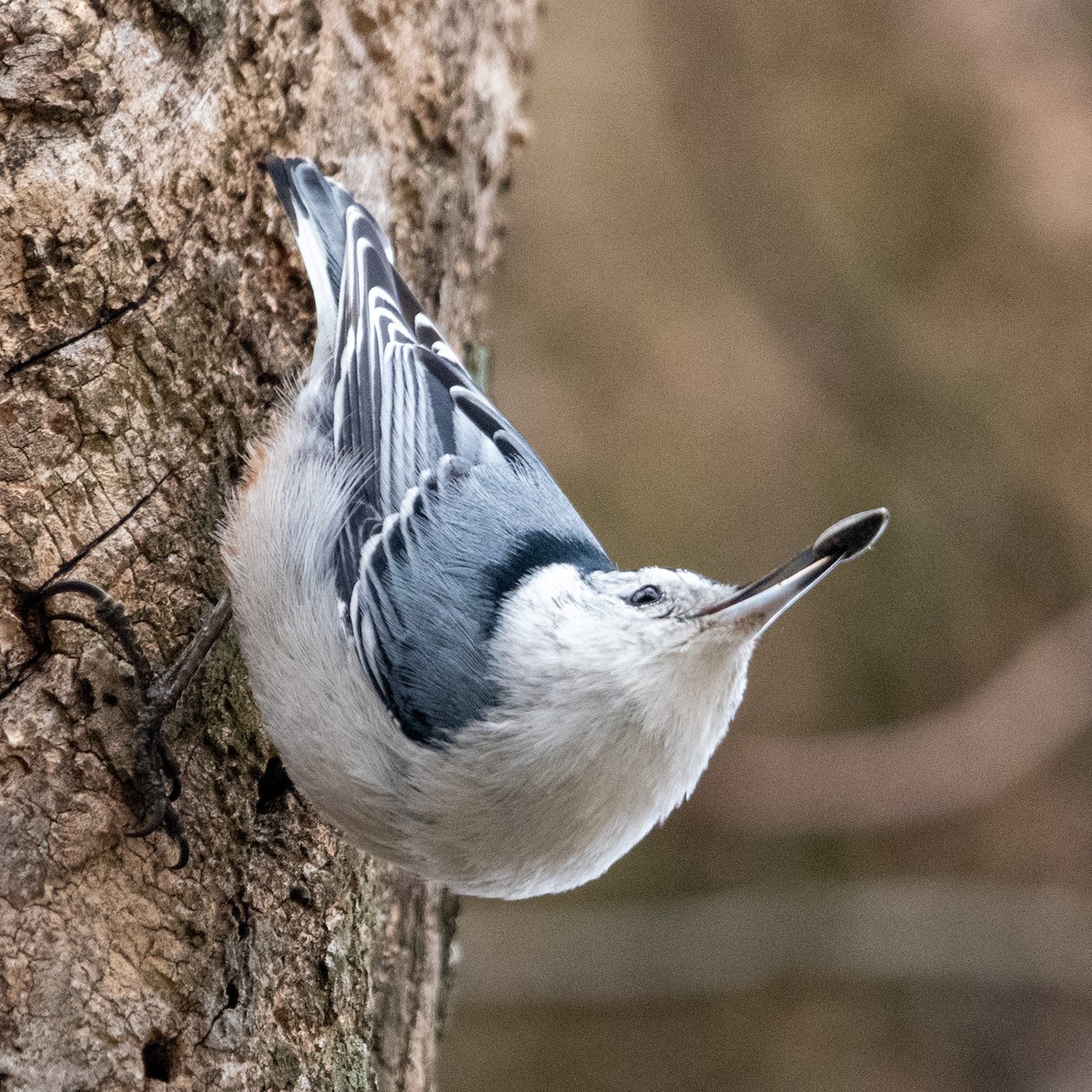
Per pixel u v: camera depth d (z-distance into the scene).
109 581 5.09
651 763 4.88
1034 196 14.20
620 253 14.23
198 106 5.49
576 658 4.82
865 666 13.67
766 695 13.52
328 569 5.18
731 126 14.20
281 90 5.90
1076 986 12.50
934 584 13.85
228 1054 5.09
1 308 4.98
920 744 13.00
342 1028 5.60
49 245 5.02
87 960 4.79
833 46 14.41
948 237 14.20
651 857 13.02
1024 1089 12.57
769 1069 12.56
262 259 5.82
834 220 14.22
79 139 5.10
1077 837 13.34
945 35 14.34
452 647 4.96
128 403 5.21
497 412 5.79
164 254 5.34
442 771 4.86
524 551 5.23
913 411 13.88
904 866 13.34
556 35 14.58
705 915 12.43
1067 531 13.78
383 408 5.48
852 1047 12.66
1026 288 14.11
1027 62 14.29
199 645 5.25
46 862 4.77
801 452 13.88
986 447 13.80
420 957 6.55
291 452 5.43
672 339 14.07
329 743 5.04
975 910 12.66
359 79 6.43
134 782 5.00
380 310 5.62
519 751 4.80
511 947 12.23
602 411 13.78
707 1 14.26
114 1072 4.75
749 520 13.57
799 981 12.96
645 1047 12.52
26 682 4.86
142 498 5.20
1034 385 13.94
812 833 13.31
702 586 4.85
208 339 5.50
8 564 4.88
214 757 5.34
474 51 7.43
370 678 4.98
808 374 14.03
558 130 14.38
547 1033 12.62
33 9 5.02
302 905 5.50
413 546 5.20
